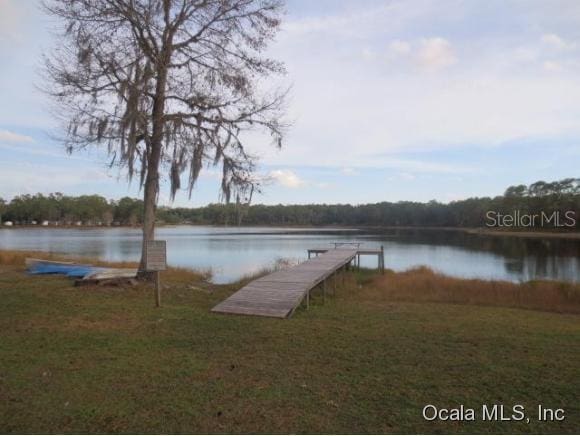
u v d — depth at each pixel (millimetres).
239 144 11336
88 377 4309
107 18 9570
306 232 82812
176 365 4754
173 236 64000
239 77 10828
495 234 70500
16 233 72438
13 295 8852
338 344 5699
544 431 3293
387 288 12523
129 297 9016
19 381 4148
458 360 5020
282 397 3869
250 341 5828
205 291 10836
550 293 10891
